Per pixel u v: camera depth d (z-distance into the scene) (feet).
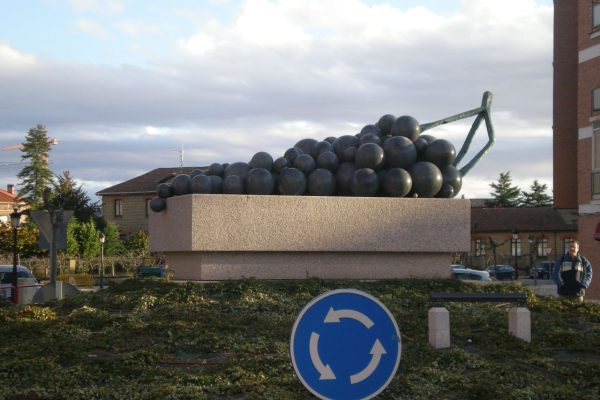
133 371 30.91
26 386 28.99
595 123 87.51
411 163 52.95
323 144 53.78
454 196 54.19
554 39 170.60
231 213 49.29
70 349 34.50
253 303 43.34
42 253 173.78
